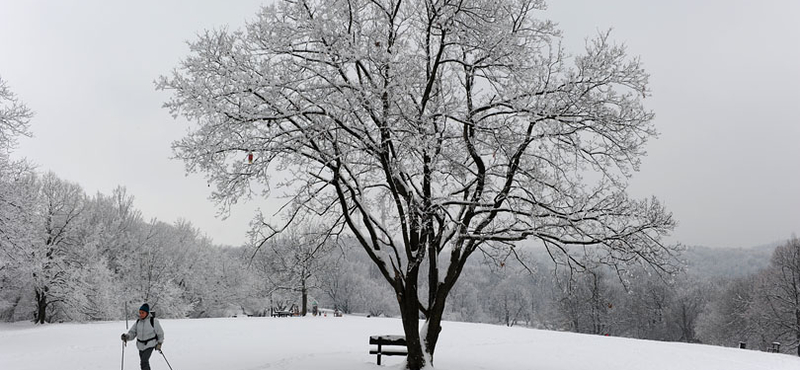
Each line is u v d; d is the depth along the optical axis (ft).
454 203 35.94
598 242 35.32
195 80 32.78
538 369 43.78
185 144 33.65
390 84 31.86
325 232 42.52
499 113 36.24
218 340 57.26
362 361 41.73
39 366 39.14
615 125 35.88
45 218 109.91
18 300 123.03
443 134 38.27
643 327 209.97
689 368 49.14
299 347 51.67
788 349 143.33
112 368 38.01
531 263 42.57
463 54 38.19
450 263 37.22
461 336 71.15
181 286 163.63
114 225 144.87
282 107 33.47
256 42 33.94
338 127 33.42
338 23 34.30
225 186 34.94
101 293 117.08
